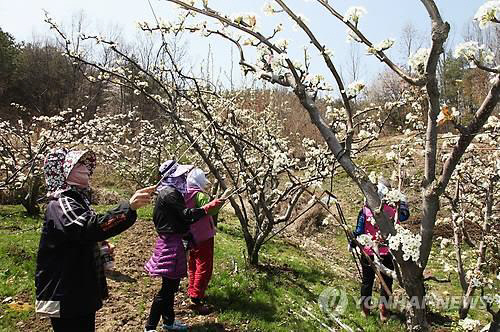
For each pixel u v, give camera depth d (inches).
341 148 102.8
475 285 183.3
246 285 230.7
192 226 191.3
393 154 181.2
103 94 791.1
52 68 1246.9
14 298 195.9
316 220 448.5
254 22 116.6
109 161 450.0
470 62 91.9
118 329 178.5
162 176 180.7
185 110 333.1
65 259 116.7
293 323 202.7
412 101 232.8
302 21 113.5
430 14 87.7
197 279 196.2
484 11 85.8
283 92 558.9
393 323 219.3
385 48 97.3
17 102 1257.4
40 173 356.8
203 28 136.5
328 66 106.3
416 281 95.3
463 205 243.4
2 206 387.5
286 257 314.0
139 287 218.1
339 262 357.1
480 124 87.2
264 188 258.2
